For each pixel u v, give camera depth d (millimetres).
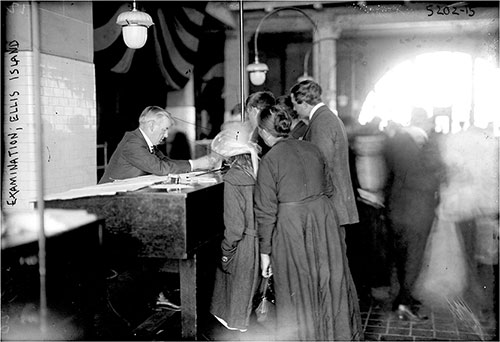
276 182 3211
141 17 3848
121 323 3291
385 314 4414
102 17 4875
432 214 4520
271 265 3258
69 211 2934
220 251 3443
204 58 8023
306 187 3236
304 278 3176
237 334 3535
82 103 4617
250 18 8219
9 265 2465
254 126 3811
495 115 5188
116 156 3889
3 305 2439
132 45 3912
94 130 4805
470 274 4820
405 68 6289
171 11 6211
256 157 3379
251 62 8469
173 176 3439
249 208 3297
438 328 4078
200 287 3541
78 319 2797
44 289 2523
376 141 5418
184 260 3104
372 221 5113
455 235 5031
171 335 3264
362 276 5125
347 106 8453
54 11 4246
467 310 4344
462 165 4988
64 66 4367
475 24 6270
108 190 3068
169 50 6191
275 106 3428
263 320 3693
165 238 2893
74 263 2740
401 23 7426
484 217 4973
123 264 3221
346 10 7871
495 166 4949
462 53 6113
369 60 8211
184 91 7617
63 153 4359
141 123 3914
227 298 3395
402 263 4492
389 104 6363
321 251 3225
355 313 3498
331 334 3223
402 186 4562
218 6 7758
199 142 7699
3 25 3990
